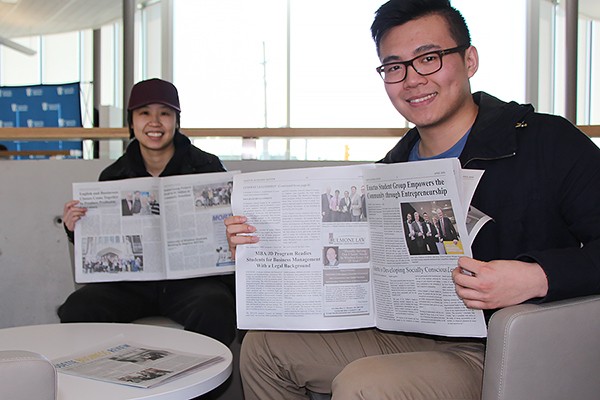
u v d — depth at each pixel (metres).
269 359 1.40
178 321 2.04
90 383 1.07
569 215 1.19
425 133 1.39
